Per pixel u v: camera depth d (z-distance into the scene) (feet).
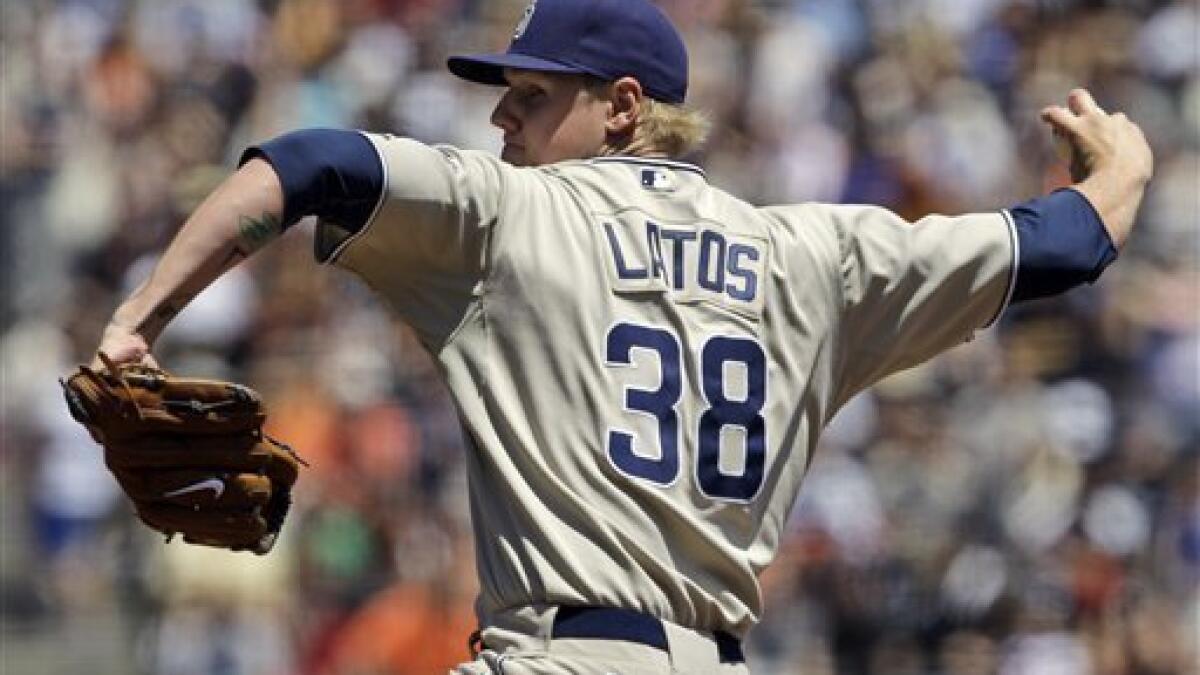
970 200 155.43
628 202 47.03
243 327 138.82
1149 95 160.15
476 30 164.35
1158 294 141.59
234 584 125.18
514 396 45.75
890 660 123.85
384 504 127.65
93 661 127.24
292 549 126.21
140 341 42.93
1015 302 49.21
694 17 164.55
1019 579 124.57
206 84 163.53
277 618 124.77
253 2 169.27
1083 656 122.83
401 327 137.80
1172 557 127.65
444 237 45.34
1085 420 133.49
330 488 128.77
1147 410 135.23
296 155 43.27
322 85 163.53
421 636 122.01
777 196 155.84
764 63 161.79
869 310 48.47
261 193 42.96
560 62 48.42
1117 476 130.82
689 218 47.39
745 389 46.60
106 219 156.46
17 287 152.97
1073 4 163.94
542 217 46.19
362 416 132.36
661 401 45.83
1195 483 130.62
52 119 163.12
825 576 125.49
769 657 123.95
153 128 161.68
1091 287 140.05
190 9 167.84
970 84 160.76
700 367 46.24
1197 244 147.23
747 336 46.88
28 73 166.91
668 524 45.60
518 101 49.03
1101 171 50.24
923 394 133.49
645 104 48.88
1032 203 49.65
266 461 45.55
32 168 159.12
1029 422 132.77
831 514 127.24
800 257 47.80
